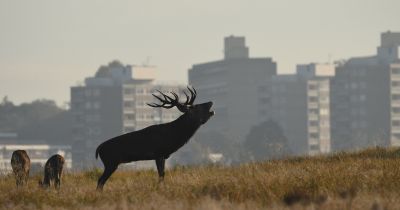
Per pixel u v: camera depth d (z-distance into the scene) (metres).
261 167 91.31
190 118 78.31
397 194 60.28
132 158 77.81
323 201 59.62
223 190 65.88
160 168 78.31
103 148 77.69
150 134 77.88
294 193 63.16
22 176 82.25
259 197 62.62
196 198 62.81
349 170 75.62
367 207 56.12
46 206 62.81
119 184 78.12
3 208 63.41
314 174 72.38
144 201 61.62
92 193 67.75
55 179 78.56
